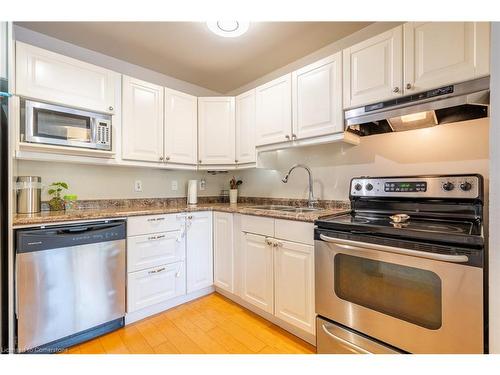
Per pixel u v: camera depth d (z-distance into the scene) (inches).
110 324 69.8
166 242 80.2
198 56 92.4
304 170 91.1
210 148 100.7
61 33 78.0
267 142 85.4
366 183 65.9
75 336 63.6
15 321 54.2
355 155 77.0
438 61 49.6
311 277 60.9
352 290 52.6
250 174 112.7
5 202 50.5
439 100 50.4
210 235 92.0
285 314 66.9
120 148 80.3
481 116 54.6
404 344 45.6
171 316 77.7
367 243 49.0
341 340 53.7
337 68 66.1
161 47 86.5
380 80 57.6
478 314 38.0
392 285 46.9
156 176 103.0
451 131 59.7
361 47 61.3
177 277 82.5
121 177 93.1
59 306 59.8
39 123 63.8
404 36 54.0
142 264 74.9
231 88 122.6
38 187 68.7
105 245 67.4
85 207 84.1
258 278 74.9
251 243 77.3
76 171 82.8
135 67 99.0
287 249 66.4
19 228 55.1
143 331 69.6
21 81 61.4
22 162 72.2
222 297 91.4
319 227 58.3
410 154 66.0
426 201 56.3
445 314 40.9
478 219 49.8
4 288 51.0
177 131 94.8
